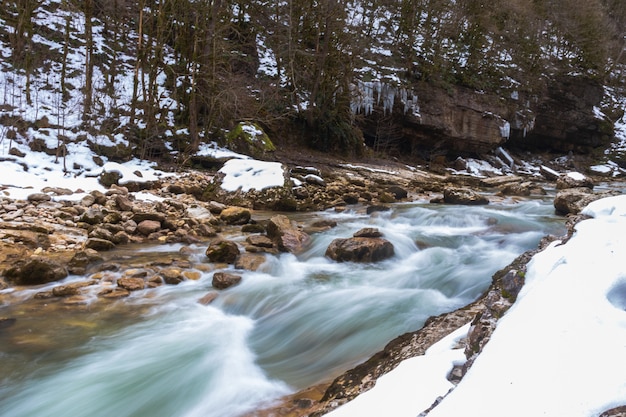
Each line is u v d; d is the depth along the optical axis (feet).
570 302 7.11
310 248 24.77
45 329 14.71
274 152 54.13
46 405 11.20
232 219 30.73
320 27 62.39
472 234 28.37
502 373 6.14
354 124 71.51
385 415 7.20
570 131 98.27
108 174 34.91
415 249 24.81
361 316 15.85
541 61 96.94
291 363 13.47
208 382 12.16
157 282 18.94
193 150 46.39
